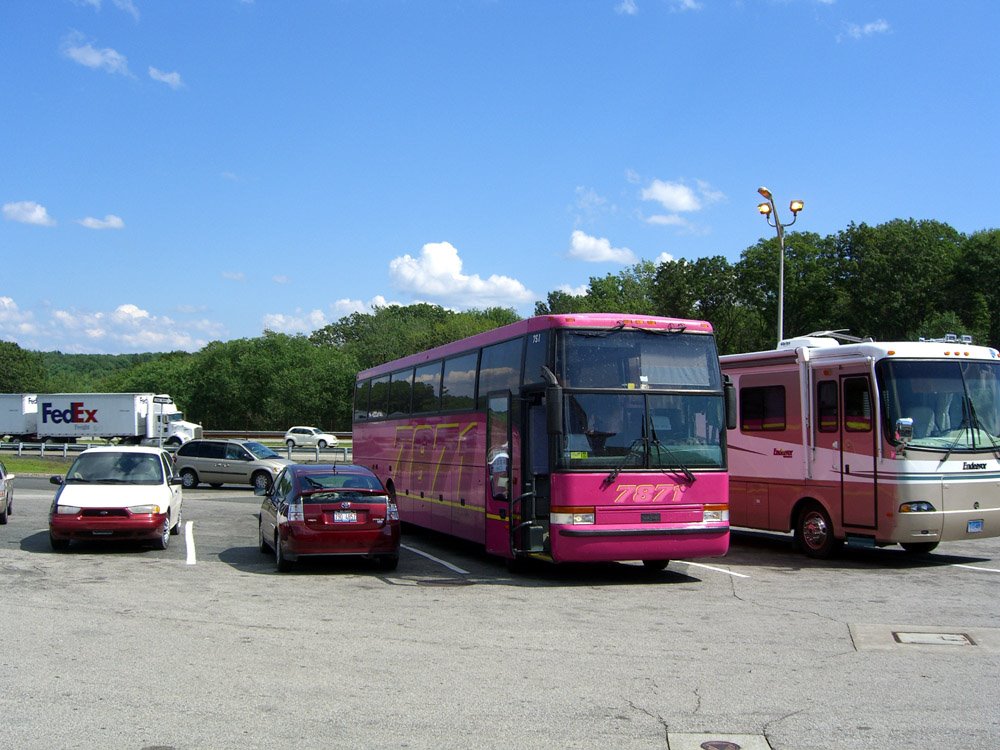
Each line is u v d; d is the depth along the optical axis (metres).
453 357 16.25
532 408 12.84
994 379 14.23
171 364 95.56
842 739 5.77
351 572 13.41
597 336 12.38
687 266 79.62
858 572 13.58
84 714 6.16
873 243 67.06
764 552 16.11
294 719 6.10
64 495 15.08
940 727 6.03
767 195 25.97
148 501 15.15
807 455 15.08
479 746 5.59
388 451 20.39
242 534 18.14
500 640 8.69
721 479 12.55
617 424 12.22
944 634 9.05
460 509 15.34
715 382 12.83
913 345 14.01
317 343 130.88
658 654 8.13
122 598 10.80
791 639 8.80
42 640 8.45
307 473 13.59
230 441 32.31
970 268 64.94
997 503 13.86
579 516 11.89
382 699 6.61
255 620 9.55
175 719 6.07
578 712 6.33
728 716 6.25
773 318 72.62
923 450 13.50
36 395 60.50
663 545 12.19
